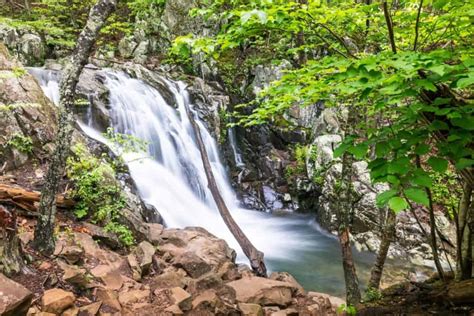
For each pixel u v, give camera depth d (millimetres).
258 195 12406
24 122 6359
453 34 2666
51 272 3918
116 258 4875
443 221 8883
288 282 5770
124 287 4340
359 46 3836
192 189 10672
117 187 6082
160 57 14922
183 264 5125
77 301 3789
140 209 6887
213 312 4242
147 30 15070
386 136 2258
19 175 5816
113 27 15031
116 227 5477
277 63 4754
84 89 9789
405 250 8641
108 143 8711
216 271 5352
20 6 15289
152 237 5945
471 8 2238
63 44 13688
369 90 2023
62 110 4055
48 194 4168
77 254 4371
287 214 11867
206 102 13102
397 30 3043
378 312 3869
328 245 9500
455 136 2068
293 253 8984
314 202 11711
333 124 11961
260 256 6441
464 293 3463
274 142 13688
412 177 1925
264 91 3416
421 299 3920
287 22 2604
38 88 7211
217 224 9617
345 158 4785
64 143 4133
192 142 11773
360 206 9523
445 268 7949
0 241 3598
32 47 12477
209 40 2738
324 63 2396
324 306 5160
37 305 3439
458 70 1917
